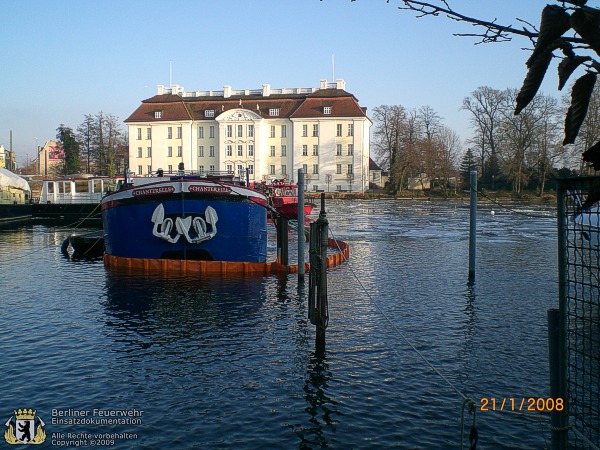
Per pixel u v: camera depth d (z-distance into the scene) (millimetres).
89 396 9445
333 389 9641
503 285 19047
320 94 101625
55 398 9375
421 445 7645
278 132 102375
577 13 2121
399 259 25609
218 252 21000
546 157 64125
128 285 18703
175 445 7762
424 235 37125
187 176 23672
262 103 104062
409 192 93312
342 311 15227
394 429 8125
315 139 100438
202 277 19984
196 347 12031
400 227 43281
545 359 11164
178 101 106125
